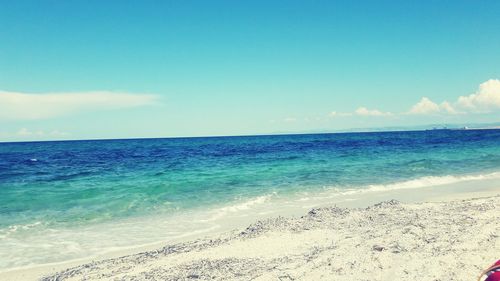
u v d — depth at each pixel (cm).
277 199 1628
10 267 838
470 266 655
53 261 881
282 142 9062
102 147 8481
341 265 685
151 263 784
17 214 1380
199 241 959
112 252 943
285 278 639
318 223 1041
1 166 3297
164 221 1270
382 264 679
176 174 2491
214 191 1820
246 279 649
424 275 624
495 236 827
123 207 1492
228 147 6838
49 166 3278
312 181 2098
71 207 1498
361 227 976
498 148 4484
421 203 1283
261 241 891
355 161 3128
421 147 4994
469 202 1252
